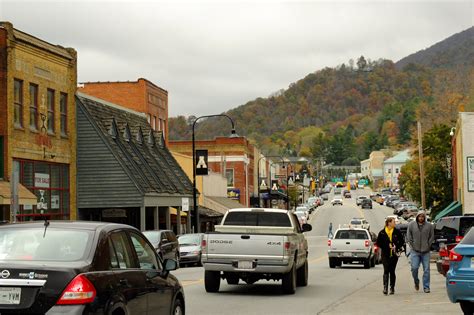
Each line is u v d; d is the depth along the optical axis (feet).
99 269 32.37
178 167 203.21
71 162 155.63
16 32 134.62
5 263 31.19
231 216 81.46
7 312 30.22
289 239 72.28
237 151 325.01
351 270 121.60
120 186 157.79
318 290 79.87
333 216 422.00
